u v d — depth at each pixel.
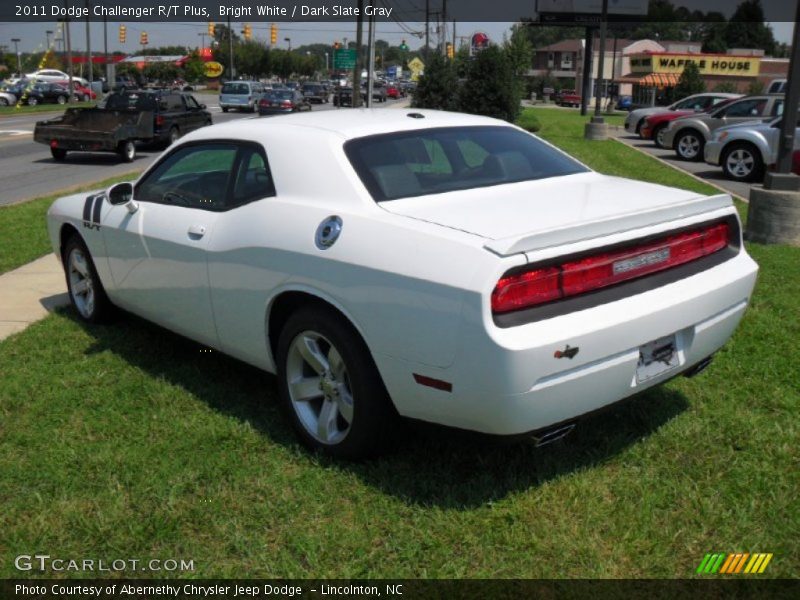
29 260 8.02
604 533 3.14
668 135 18.86
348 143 3.91
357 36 26.11
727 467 3.59
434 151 4.07
